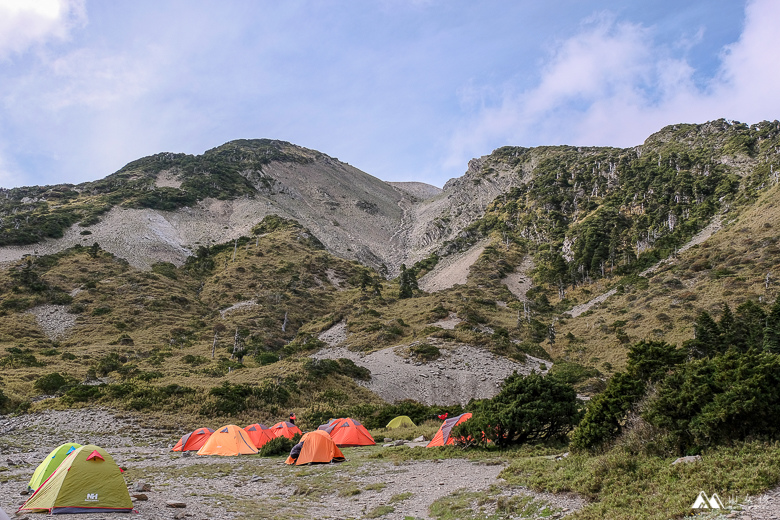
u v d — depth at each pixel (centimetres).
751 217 9938
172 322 8494
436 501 1134
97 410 3228
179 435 2912
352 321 8231
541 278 12019
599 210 14500
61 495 1069
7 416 3133
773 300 6394
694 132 19438
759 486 778
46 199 16550
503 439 1828
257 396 3756
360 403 4388
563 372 5509
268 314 9238
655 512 788
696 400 1077
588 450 1333
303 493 1397
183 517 1052
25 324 7512
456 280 12838
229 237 15362
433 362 5916
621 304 8606
